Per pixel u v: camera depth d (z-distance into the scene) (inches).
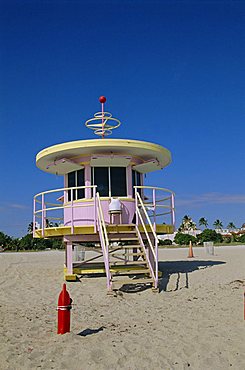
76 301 435.2
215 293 480.7
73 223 577.6
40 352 252.4
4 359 239.8
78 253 940.6
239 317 354.6
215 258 1070.4
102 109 642.8
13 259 1157.7
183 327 319.0
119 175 616.1
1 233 2213.3
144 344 270.8
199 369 227.3
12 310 397.7
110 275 469.1
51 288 533.3
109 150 597.0
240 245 2229.3
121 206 581.9
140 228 565.9
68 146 580.1
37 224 646.5
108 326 322.0
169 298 447.2
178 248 1945.1
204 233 2669.8
